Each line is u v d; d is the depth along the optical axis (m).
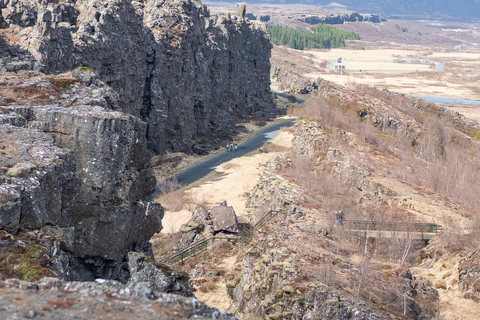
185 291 30.39
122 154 37.62
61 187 34.41
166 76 121.06
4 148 34.12
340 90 119.06
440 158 106.75
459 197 81.38
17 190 30.36
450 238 57.62
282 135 152.62
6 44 75.50
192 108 135.50
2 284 18.75
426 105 137.75
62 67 82.94
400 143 103.69
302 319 38.28
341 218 59.25
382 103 118.88
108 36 96.12
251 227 72.50
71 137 37.00
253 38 190.12
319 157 91.81
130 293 18.78
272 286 43.81
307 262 45.44
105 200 36.81
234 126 159.12
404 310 41.38
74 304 17.53
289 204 66.81
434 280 52.44
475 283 48.81
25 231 30.66
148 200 41.75
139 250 41.78
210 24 156.12
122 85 101.75
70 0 100.06
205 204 89.56
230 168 115.00
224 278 57.78
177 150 123.56
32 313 16.28
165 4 129.38
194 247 66.75
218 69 156.00
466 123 138.00
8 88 43.06
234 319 18.41
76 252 36.56
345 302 37.00
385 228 59.72
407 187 79.44
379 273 47.56
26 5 84.88
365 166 84.25
